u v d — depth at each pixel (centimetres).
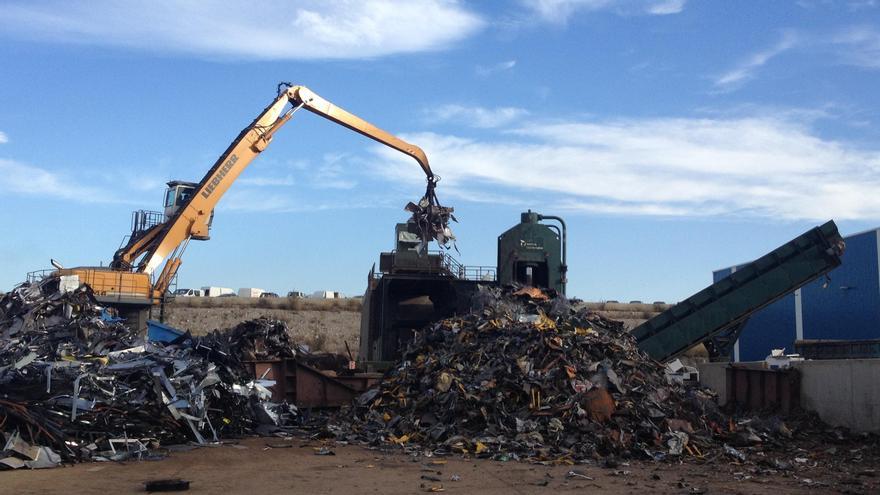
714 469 1356
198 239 3188
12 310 2097
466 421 1684
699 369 2648
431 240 3050
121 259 3116
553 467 1355
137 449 1459
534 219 2839
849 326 4047
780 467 1371
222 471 1281
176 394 1677
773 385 2150
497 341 1936
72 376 1550
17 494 1034
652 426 1581
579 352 1834
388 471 1291
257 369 2234
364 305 3250
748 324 4962
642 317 7006
